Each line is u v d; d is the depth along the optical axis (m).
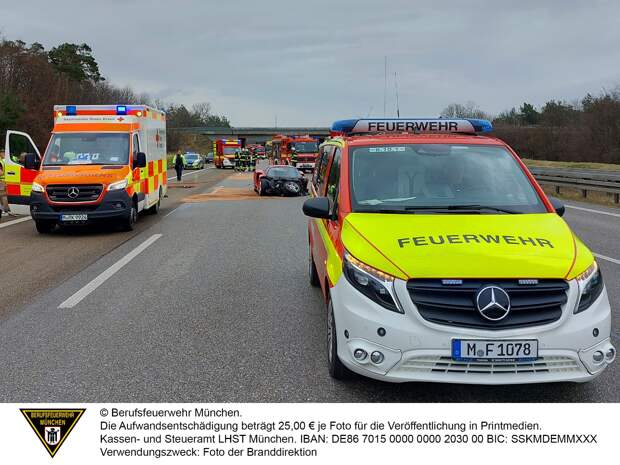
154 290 7.50
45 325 6.02
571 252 4.05
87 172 12.60
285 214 16.61
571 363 3.80
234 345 5.37
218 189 28.27
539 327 3.73
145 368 4.82
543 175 24.98
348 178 5.18
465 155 5.43
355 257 4.08
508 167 5.35
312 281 7.59
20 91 66.38
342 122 6.38
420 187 5.09
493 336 3.69
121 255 10.09
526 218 4.61
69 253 10.35
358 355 3.91
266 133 126.50
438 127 6.44
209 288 7.58
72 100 76.75
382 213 4.76
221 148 60.84
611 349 3.91
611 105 61.88
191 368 4.82
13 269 8.95
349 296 4.01
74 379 4.60
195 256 9.89
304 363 4.92
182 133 125.00
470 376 3.74
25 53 70.88
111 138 13.47
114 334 5.71
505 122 89.69
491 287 3.73
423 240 4.11
